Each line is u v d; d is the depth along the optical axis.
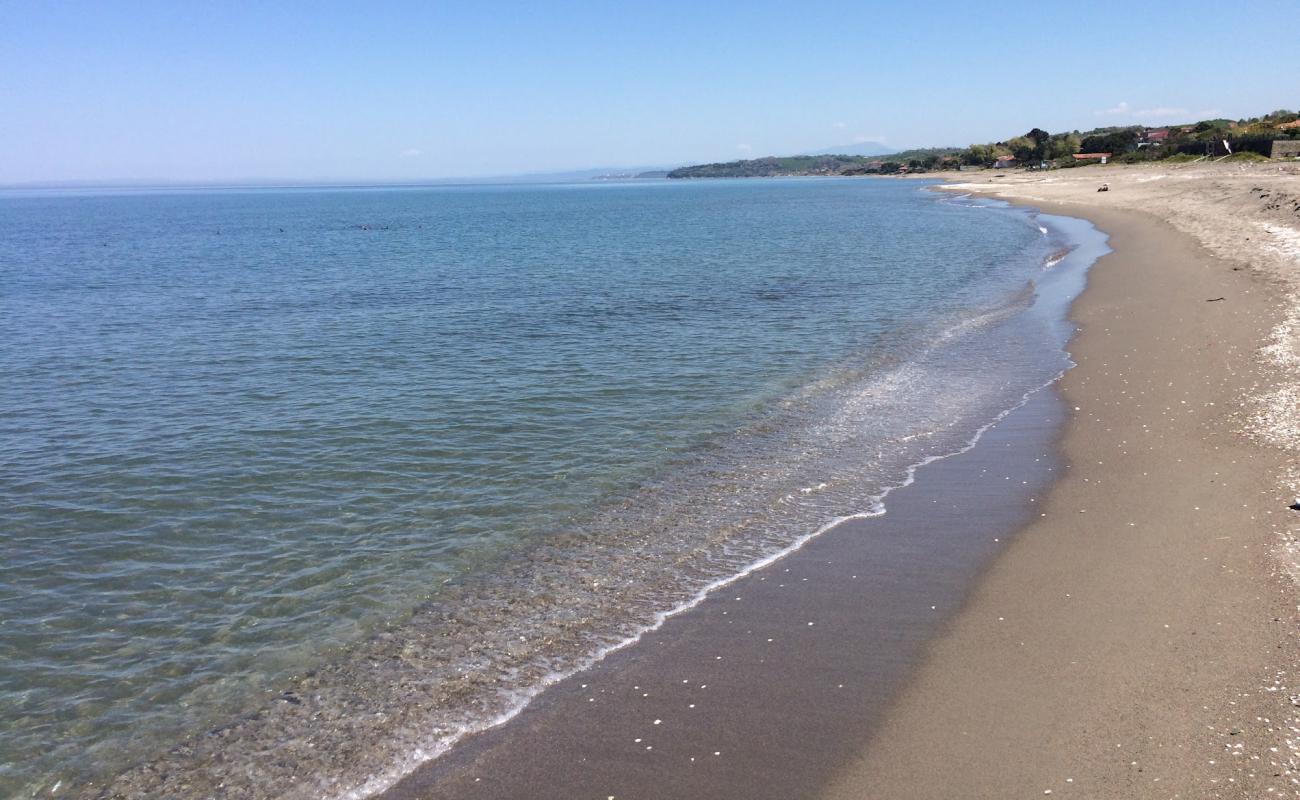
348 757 7.82
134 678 9.29
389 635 9.97
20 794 7.54
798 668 8.84
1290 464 13.01
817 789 6.96
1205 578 9.93
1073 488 13.33
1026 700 7.95
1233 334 21.50
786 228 77.38
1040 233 58.00
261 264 55.72
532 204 186.38
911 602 10.13
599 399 19.84
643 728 7.95
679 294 36.66
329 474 15.30
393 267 51.75
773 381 21.23
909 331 27.03
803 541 12.10
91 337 29.02
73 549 12.48
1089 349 22.58
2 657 9.70
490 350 25.56
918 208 102.88
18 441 17.44
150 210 177.25
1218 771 6.71
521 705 8.48
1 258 62.84
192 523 13.35
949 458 15.27
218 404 20.06
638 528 12.74
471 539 12.52
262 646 9.84
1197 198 63.53
